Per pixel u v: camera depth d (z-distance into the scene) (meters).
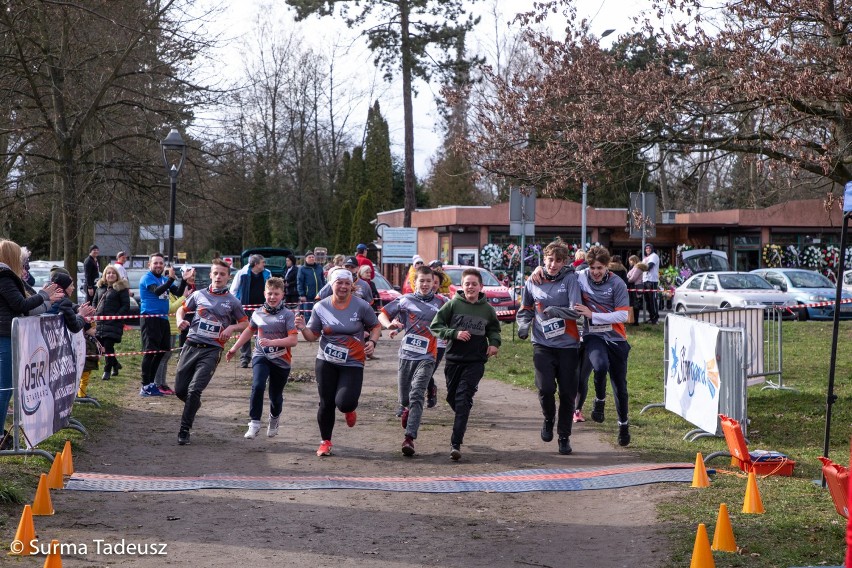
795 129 13.54
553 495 7.41
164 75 23.09
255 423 9.97
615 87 13.97
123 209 24.31
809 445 9.27
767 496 7.09
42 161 23.45
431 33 33.19
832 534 5.96
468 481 7.87
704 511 6.65
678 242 41.09
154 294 12.77
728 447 8.48
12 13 19.94
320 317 9.05
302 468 8.52
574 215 39.38
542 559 5.69
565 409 9.23
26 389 7.92
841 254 7.57
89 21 21.66
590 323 9.38
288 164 57.59
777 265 40.31
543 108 14.75
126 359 17.11
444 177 59.97
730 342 9.62
